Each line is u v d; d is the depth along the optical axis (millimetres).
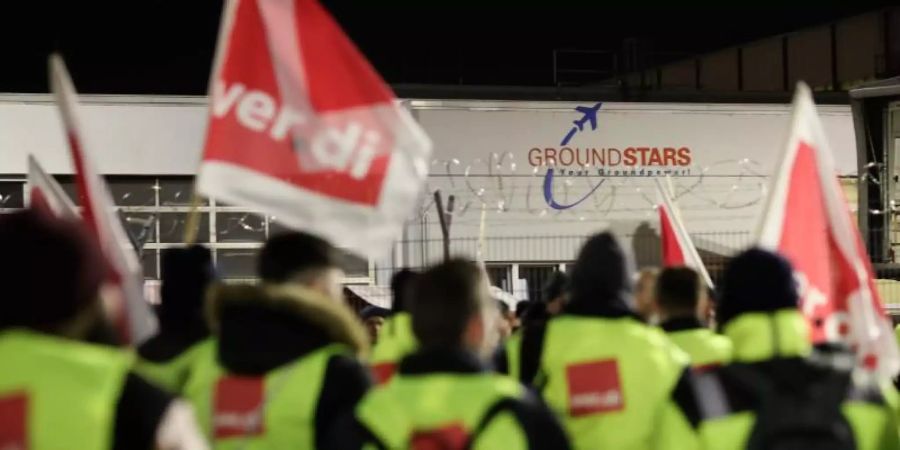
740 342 5059
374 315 11734
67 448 3467
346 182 6582
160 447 3512
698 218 23078
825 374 4895
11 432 3480
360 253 6562
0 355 3543
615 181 22578
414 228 20766
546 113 22203
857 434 4863
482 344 4551
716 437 4938
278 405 4871
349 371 4906
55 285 3551
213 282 5867
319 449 4855
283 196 6539
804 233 7062
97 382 3518
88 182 5918
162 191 21703
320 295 5176
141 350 5809
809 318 6949
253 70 6609
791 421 4844
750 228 23312
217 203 21656
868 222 19953
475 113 21797
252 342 4953
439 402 4383
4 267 3545
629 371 5539
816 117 6945
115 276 5828
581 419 5594
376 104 6637
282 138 6586
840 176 24141
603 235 5812
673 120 22953
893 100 19969
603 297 5715
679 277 6613
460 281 4488
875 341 6652
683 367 5531
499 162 21828
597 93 31391
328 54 6637
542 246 21922
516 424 4355
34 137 20984
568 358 5656
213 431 4988
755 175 23391
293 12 6633
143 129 21578
